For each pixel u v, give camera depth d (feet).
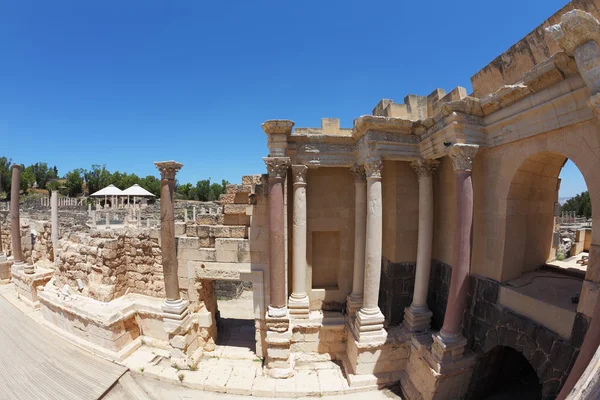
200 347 38.14
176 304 35.37
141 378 33.30
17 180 58.18
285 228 35.50
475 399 29.35
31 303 51.60
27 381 31.01
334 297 39.96
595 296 18.71
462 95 28.37
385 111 34.83
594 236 18.98
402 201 35.96
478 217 28.63
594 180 18.90
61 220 88.43
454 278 26.73
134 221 68.64
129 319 38.32
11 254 72.59
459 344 26.78
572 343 20.03
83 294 42.11
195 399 30.63
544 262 29.14
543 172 25.59
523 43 23.91
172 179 35.55
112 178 258.37
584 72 14.96
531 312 23.30
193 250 37.81
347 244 39.78
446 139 27.63
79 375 32.42
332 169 39.32
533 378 31.83
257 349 37.52
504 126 25.03
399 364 32.68
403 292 36.63
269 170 32.81
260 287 37.04
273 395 30.86
